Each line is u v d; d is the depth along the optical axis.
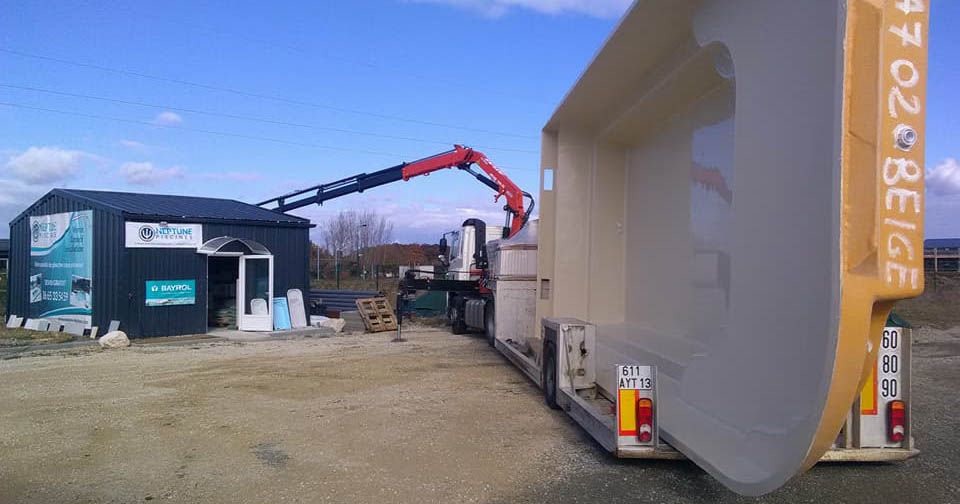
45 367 12.41
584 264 9.53
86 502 5.36
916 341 16.19
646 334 7.64
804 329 3.59
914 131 3.19
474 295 18.58
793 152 3.71
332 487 5.62
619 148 8.98
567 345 7.91
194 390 9.98
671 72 6.24
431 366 12.29
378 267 50.16
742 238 4.32
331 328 19.36
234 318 19.72
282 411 8.51
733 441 4.36
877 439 5.64
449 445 6.86
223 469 6.16
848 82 3.14
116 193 20.03
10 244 21.28
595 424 6.42
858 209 3.15
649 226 7.76
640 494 5.32
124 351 14.83
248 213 20.20
